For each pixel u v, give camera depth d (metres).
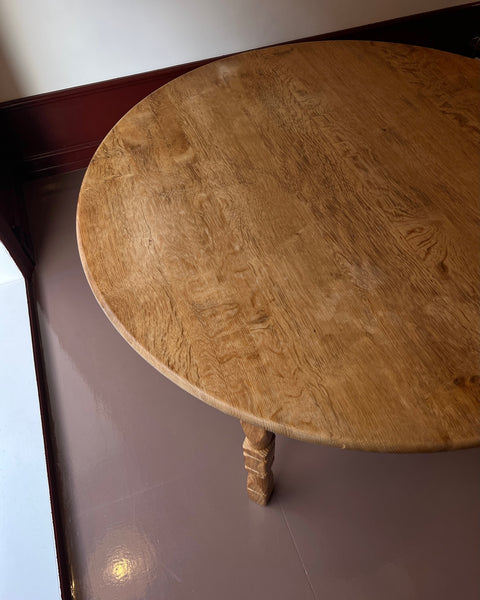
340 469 1.62
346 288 1.15
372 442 0.92
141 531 1.53
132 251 1.25
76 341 1.99
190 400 1.81
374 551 1.46
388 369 1.01
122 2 2.21
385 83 1.68
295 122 1.58
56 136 2.55
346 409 0.95
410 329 1.07
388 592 1.40
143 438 1.72
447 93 1.63
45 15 2.16
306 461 1.64
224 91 1.70
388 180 1.39
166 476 1.64
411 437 0.92
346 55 1.80
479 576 1.41
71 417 1.79
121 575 1.46
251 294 1.15
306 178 1.41
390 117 1.57
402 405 0.95
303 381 1.00
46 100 2.40
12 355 1.91
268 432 1.23
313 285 1.16
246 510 1.56
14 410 1.77
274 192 1.38
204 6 2.33
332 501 1.56
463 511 1.52
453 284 1.14
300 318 1.10
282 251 1.23
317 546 1.48
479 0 2.73
